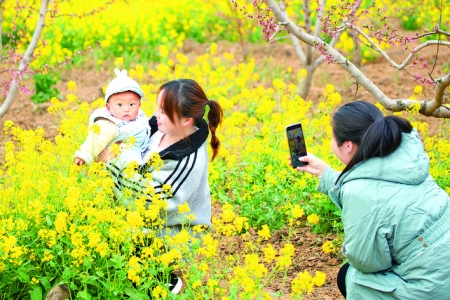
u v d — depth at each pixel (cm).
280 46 1241
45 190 380
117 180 402
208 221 419
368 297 317
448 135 685
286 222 519
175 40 1218
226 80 939
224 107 707
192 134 399
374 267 310
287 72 1053
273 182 502
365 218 305
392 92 928
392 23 1304
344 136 327
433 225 302
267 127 624
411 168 305
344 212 315
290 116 611
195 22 1283
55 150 469
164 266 358
